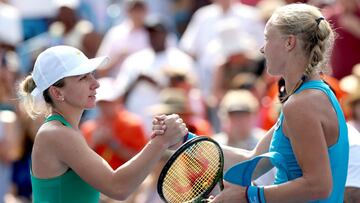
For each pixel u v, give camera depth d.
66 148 13.92
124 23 32.34
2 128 25.08
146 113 27.83
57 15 32.62
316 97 13.14
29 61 32.38
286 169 13.45
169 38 30.95
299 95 13.20
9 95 26.36
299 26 13.27
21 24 34.31
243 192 13.39
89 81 14.30
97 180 13.80
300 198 13.12
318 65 13.33
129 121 25.06
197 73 30.55
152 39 29.16
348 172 14.98
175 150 14.80
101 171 13.82
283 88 14.39
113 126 24.95
